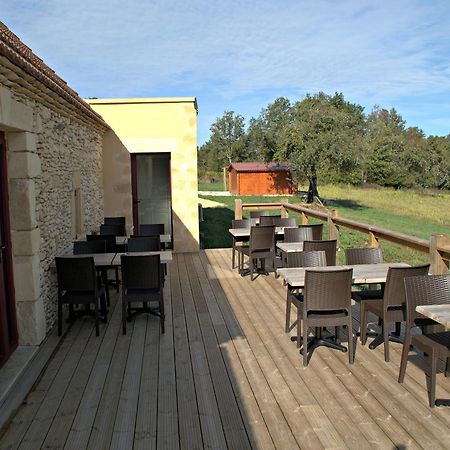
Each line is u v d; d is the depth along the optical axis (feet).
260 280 21.83
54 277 16.01
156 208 29.94
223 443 8.64
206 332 14.79
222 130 155.94
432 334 10.61
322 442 8.62
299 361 12.41
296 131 77.46
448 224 56.95
